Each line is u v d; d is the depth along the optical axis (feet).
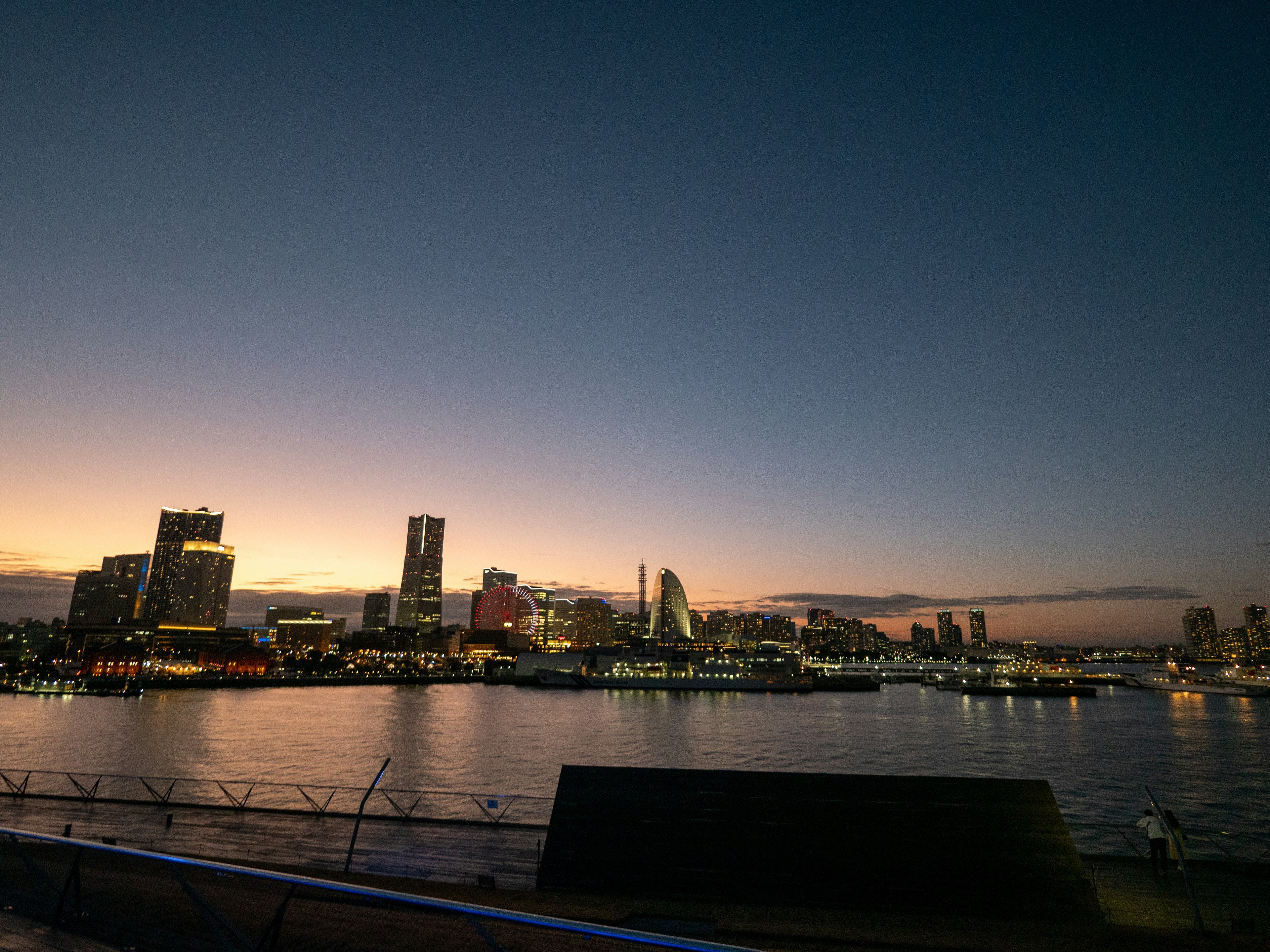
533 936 44.19
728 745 423.64
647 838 96.78
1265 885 96.68
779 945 71.05
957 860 89.10
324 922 46.16
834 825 94.99
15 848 46.37
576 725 538.88
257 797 227.40
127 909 45.68
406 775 293.23
